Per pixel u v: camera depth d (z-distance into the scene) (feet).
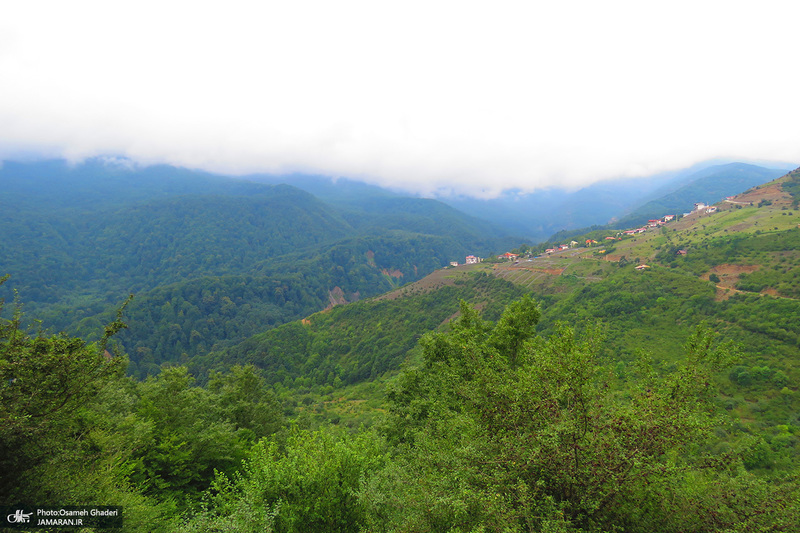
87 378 33.78
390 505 35.47
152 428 57.88
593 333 37.50
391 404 85.40
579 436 28.50
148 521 43.04
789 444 87.97
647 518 28.09
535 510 26.68
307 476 41.19
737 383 122.93
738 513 25.64
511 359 75.77
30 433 28.94
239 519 34.71
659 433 28.35
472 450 30.76
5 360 28.76
